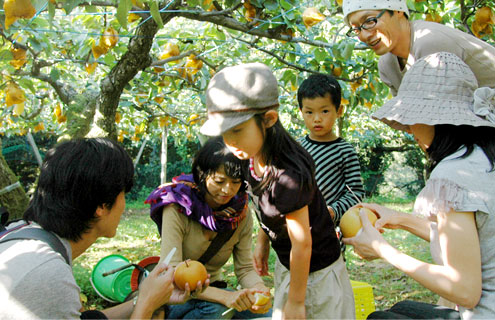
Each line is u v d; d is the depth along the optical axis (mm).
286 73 4566
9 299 1373
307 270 1897
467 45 2332
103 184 1574
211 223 2508
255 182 1901
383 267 5961
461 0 3699
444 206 1631
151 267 2957
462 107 1753
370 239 1945
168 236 2502
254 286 2672
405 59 2689
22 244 1503
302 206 1791
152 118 7496
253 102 1634
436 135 1796
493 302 1622
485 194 1622
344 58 3656
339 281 2100
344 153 2898
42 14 3307
